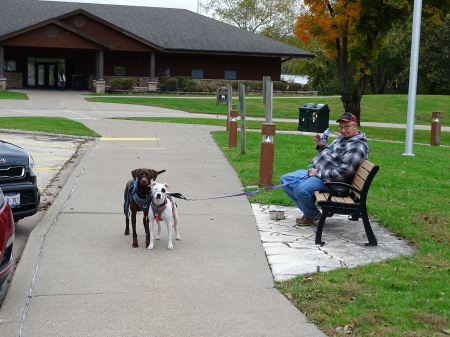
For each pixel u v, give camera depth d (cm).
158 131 2119
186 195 1059
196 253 728
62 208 945
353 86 6619
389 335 484
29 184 810
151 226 736
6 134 1933
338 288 594
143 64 5006
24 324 516
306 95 5200
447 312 523
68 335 496
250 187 1122
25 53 4841
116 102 3688
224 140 1866
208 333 502
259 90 5116
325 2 2681
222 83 5131
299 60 6800
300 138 2012
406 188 1148
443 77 5650
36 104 3341
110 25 4634
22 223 880
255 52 5000
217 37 5162
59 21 4366
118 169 1309
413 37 1683
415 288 591
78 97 4012
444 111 4078
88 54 4975
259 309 555
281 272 657
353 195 823
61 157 1520
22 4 5034
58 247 742
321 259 705
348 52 2917
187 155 1551
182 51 4822
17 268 657
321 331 506
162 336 496
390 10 2645
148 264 682
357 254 728
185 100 3997
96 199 1011
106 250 734
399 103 4234
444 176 1322
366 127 3025
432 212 938
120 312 545
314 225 873
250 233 824
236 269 670
